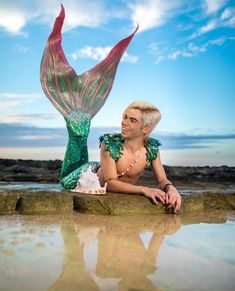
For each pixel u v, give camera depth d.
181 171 8.44
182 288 1.43
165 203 3.46
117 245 2.11
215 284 1.48
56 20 5.29
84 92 5.31
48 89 5.25
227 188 6.00
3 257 1.81
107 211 3.34
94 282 1.48
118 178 3.96
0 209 3.44
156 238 2.31
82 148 5.00
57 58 5.34
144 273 1.60
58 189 4.71
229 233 2.50
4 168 8.32
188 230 2.61
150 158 3.92
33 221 2.88
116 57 5.66
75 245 2.08
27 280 1.50
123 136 3.76
